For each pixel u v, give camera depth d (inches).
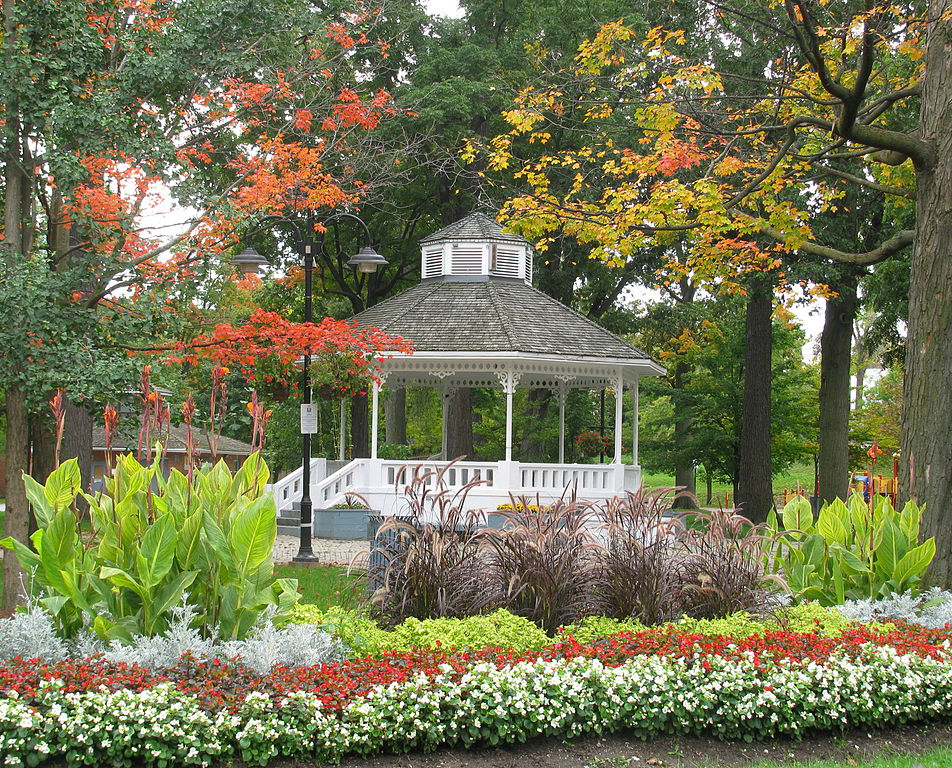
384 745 230.7
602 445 1085.8
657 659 256.7
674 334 1314.0
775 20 512.1
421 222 1211.2
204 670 233.9
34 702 213.6
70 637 259.6
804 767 233.1
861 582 350.3
